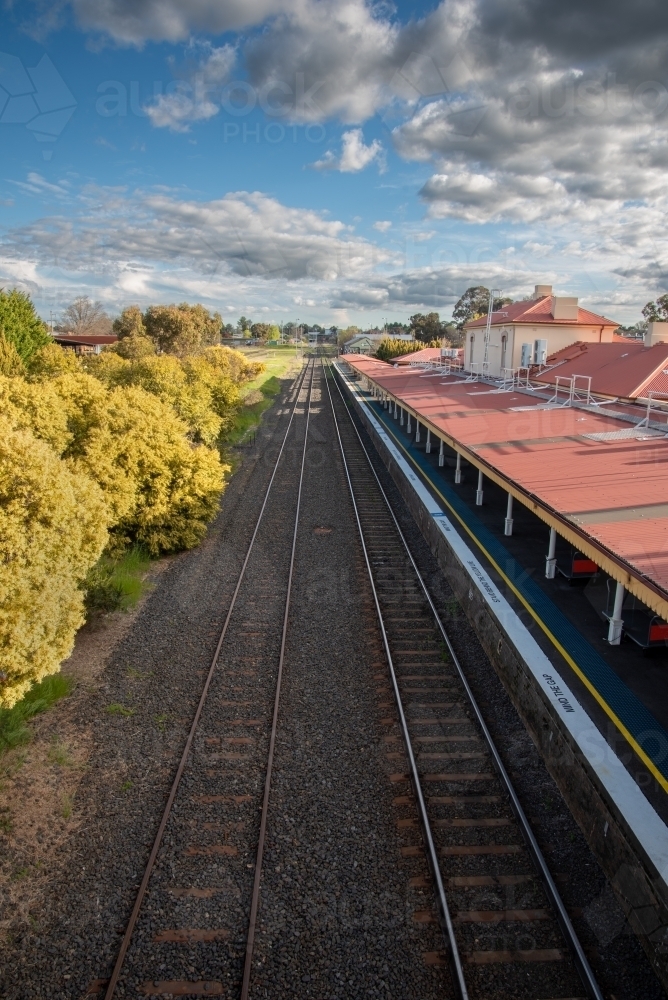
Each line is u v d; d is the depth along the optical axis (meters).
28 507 6.98
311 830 5.80
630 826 4.97
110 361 24.28
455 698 7.86
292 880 5.27
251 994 4.36
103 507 8.34
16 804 6.18
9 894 5.23
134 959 4.63
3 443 6.96
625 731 6.16
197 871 5.39
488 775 6.51
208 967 4.57
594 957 4.62
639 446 11.17
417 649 9.05
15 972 4.58
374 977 4.49
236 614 10.17
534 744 7.03
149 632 9.58
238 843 5.69
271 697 7.89
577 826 5.87
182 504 12.87
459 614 10.21
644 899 4.73
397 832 5.79
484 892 5.15
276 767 6.63
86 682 8.25
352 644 9.20
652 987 4.43
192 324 45.06
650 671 7.23
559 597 9.20
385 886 5.22
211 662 8.72
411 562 12.52
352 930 4.83
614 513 7.61
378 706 7.71
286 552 13.05
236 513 15.81
